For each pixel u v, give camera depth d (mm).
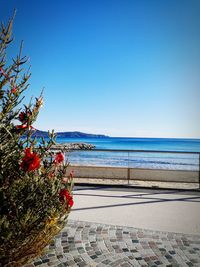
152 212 6223
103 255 4027
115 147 61188
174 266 3734
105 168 9945
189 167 26047
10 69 2875
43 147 3230
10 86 2896
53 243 4387
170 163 29234
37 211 2900
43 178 3217
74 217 5766
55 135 3295
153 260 3900
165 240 4621
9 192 2713
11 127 3012
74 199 7230
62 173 3625
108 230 5031
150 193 8086
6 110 2854
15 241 2586
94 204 6789
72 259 3883
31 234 2768
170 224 5438
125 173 9750
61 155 3480
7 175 2787
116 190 8414
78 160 28609
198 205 6863
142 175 9648
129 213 6113
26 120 2998
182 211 6324
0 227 2416
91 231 4961
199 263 3828
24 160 2600
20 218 2637
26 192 2789
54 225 3059
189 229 5172
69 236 4699
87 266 3697
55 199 3184
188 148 65375
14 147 2928
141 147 64250
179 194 8023
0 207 2664
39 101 3121
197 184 9344
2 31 2777
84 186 8930
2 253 2580
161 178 9562
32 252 2979
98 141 81500
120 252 4137
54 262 3779
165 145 70812
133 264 3771
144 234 4879
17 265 2869
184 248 4320
